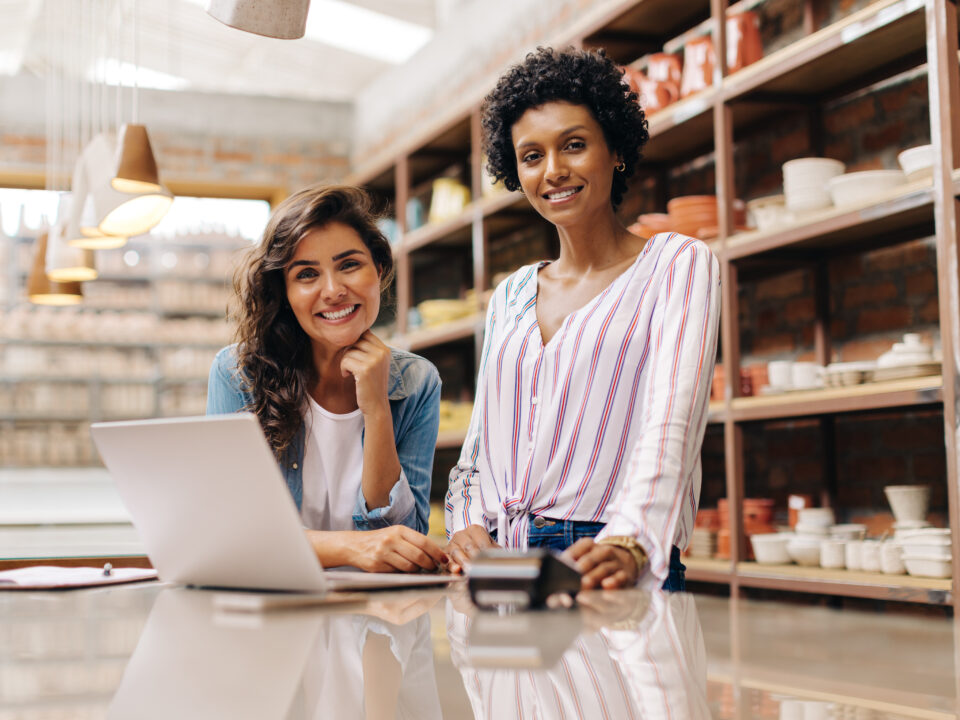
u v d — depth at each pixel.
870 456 3.14
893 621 0.76
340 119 6.98
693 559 3.28
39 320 7.92
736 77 3.16
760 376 3.16
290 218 1.61
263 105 6.81
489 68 5.46
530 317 1.54
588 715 0.45
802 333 3.45
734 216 3.26
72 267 4.02
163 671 0.59
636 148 1.60
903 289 3.03
